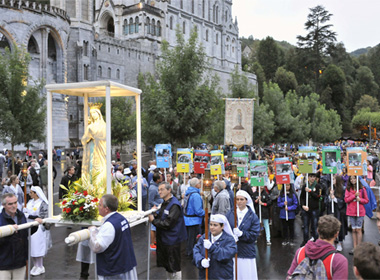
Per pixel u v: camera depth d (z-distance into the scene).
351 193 10.52
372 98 145.88
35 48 56.19
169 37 103.50
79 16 70.44
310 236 12.68
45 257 10.38
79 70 69.38
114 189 8.24
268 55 145.00
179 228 7.73
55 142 55.91
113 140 57.72
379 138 112.88
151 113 24.58
